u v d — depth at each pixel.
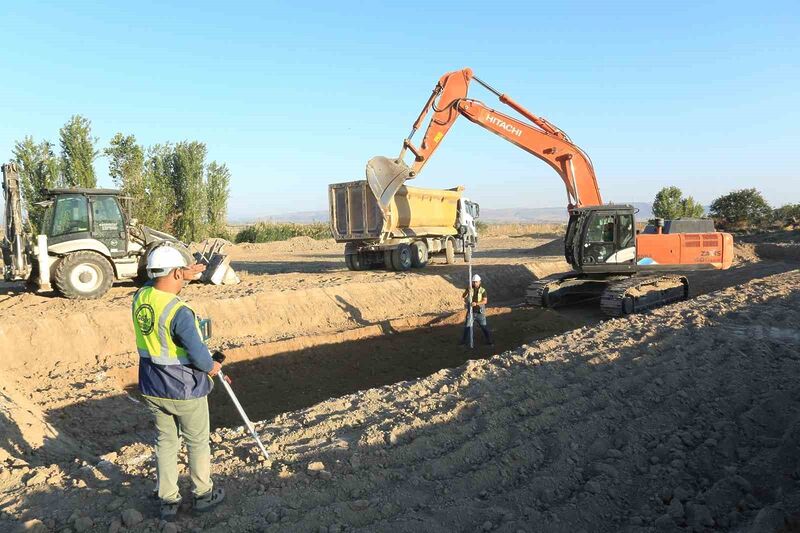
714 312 10.82
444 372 7.62
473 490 4.63
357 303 15.38
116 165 30.19
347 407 6.45
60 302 12.61
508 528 4.04
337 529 3.91
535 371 7.32
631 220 15.08
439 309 16.69
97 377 9.32
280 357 11.30
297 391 9.79
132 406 8.33
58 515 3.88
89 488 4.27
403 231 20.33
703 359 7.91
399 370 10.94
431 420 5.73
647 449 5.50
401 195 19.88
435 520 4.10
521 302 17.89
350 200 19.75
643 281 14.73
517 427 5.64
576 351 8.22
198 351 3.65
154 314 3.65
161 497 3.83
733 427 5.97
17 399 7.00
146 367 3.71
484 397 6.35
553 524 4.17
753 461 5.19
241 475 4.55
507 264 22.23
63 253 13.10
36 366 9.92
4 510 3.89
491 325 14.12
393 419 5.79
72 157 27.16
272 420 6.12
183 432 3.86
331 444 5.19
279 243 38.81
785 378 7.40
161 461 3.82
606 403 6.38
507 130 16.19
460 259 27.16
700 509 4.36
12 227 12.87
